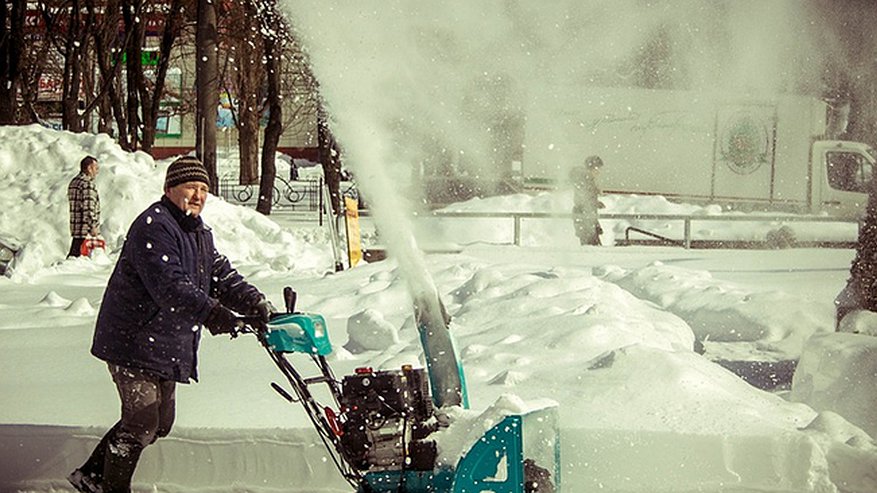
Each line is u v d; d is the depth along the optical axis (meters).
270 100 37.00
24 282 17.48
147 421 6.34
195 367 6.47
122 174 24.20
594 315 10.02
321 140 26.12
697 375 7.46
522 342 9.49
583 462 6.52
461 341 9.83
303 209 43.00
